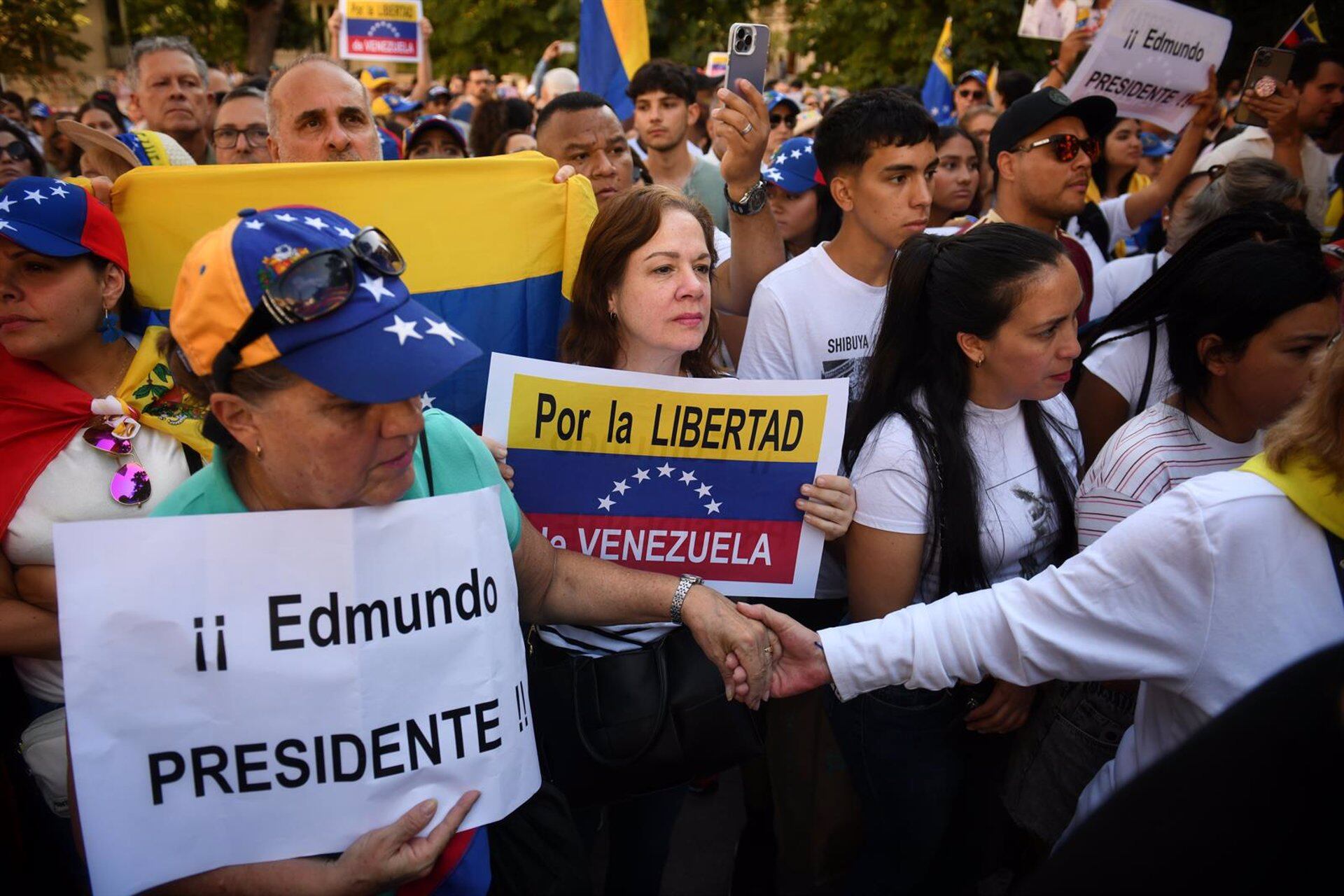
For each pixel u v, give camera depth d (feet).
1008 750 6.99
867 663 5.51
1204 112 13.85
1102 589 4.87
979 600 5.39
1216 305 5.98
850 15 47.29
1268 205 7.62
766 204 8.96
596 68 15.78
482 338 7.20
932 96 25.94
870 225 8.32
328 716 4.10
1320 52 13.99
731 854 9.73
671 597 5.67
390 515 4.19
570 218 7.30
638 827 6.95
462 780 4.40
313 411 3.69
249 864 4.08
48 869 5.69
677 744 5.98
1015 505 6.44
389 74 32.94
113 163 8.17
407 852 4.14
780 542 6.48
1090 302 11.33
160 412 5.69
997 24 42.98
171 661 3.93
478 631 4.46
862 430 6.70
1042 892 2.50
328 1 74.43
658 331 6.35
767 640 5.60
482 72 31.55
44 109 27.66
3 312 5.27
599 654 6.21
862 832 7.45
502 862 5.17
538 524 6.26
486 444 5.92
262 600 4.02
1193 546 4.52
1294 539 4.37
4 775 5.66
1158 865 2.39
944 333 6.24
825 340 8.50
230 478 4.18
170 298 6.44
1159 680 4.86
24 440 5.41
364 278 3.70
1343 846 2.33
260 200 6.55
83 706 3.83
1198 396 6.31
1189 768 2.45
